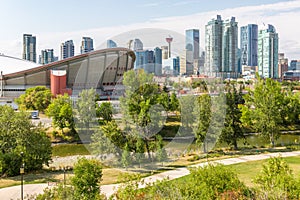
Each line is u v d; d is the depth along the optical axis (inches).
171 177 486.3
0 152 874.1
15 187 731.4
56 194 450.3
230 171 441.1
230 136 1154.0
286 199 394.0
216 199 392.8
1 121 921.5
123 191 385.1
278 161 489.1
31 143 911.0
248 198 405.4
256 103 1435.8
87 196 407.5
